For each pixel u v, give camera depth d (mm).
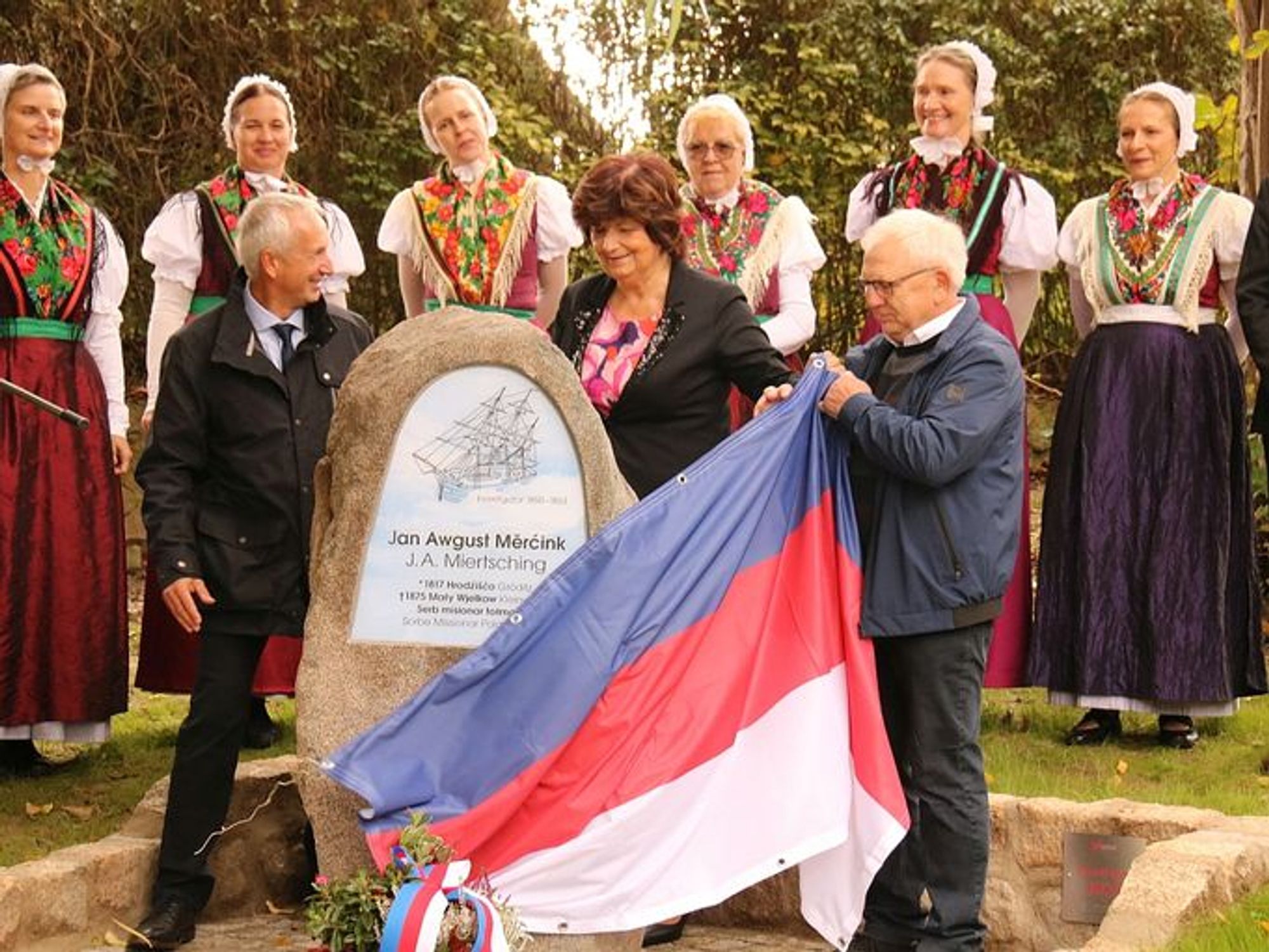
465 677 4512
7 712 6207
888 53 11727
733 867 4516
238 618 5059
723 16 11492
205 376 5109
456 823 4445
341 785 4531
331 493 4879
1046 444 11867
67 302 6336
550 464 4781
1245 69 8234
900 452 4441
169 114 11047
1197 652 6414
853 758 4547
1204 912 4480
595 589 4570
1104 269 6605
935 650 4535
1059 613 6578
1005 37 11938
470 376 4785
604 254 5113
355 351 5316
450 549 4777
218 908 5379
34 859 5215
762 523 4684
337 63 11078
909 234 4602
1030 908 5145
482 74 11070
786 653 4625
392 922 4082
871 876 4480
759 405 4867
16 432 6238
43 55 10781
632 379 5125
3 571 6203
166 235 6586
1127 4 12211
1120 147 6645
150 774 6344
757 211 6684
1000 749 6367
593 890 4488
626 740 4531
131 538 10188
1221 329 6629
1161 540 6457
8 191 6277
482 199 6781
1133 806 5164
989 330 4625
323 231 5145
